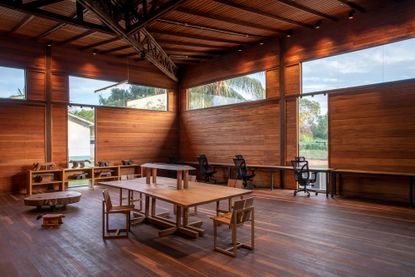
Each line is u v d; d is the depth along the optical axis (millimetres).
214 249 3602
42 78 8258
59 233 4293
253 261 3250
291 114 7965
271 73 8414
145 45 7801
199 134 10539
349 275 2906
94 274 2961
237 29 7570
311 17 6957
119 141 9742
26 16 6555
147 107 10547
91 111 9273
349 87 6891
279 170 8242
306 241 3881
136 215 5195
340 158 7016
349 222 4750
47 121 8305
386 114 6324
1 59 7582
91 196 7266
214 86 10109
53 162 8320
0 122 7613
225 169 9688
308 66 7684
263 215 5230
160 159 10789
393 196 6246
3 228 4543
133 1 5527
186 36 7809
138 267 3117
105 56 9453
